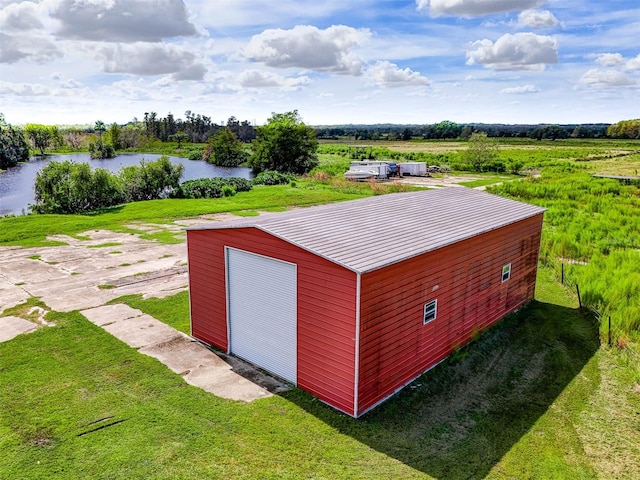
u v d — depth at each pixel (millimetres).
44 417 8055
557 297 14438
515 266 13016
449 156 70688
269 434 7645
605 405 8688
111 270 16703
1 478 6586
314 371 8797
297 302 8930
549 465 7051
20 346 10766
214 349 10836
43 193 28641
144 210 28422
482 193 15891
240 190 36906
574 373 9836
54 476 6652
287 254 8977
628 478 6812
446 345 10453
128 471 6758
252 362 10172
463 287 10742
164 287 14914
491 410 8484
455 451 7324
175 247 20016
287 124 59250
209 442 7418
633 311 11914
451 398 8883
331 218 10914
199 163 79312
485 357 10562
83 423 7887
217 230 10352
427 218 11727
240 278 10062
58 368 9781
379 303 8266
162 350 10711
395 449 7336
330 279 8211
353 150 84188
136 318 12484
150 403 8508
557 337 11562
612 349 10836
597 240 19641
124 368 9812
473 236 10719
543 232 21203
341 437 7609
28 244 20500
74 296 14062
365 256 8367
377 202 13094
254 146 64312
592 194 31875
